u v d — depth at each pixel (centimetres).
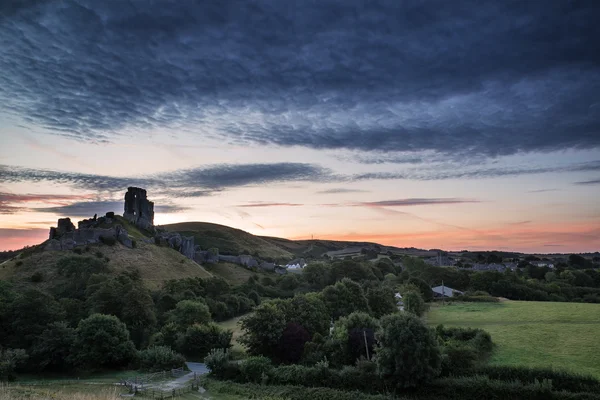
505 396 4172
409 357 4472
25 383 5738
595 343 5716
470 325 7556
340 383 4919
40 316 7862
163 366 6700
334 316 8675
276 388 5062
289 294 15288
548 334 6378
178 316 9144
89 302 9562
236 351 7462
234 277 17950
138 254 15062
